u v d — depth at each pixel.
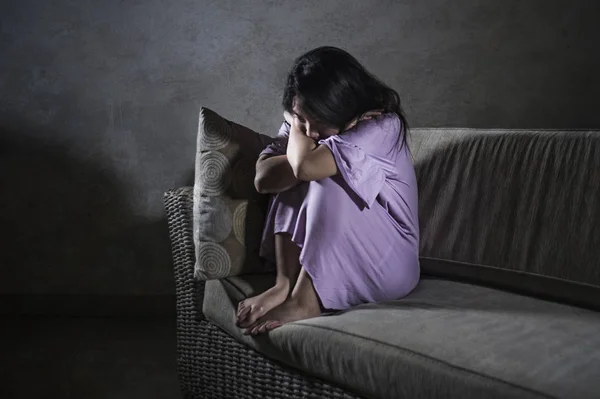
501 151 2.08
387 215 1.90
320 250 1.79
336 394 1.64
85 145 3.11
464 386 1.35
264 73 3.03
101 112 3.08
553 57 2.96
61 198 3.15
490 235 2.02
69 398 2.34
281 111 3.06
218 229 2.00
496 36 2.96
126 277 3.20
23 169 3.13
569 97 2.98
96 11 3.02
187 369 2.21
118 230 3.16
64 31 3.03
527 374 1.31
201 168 2.05
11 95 3.08
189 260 2.16
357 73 1.86
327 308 1.81
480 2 2.95
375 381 1.51
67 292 3.21
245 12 3.00
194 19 3.01
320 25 2.99
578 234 1.83
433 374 1.40
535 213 1.94
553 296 1.84
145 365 2.62
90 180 3.13
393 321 1.63
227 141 2.05
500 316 1.67
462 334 1.53
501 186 2.04
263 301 1.82
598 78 2.96
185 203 2.18
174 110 3.07
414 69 3.00
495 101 3.00
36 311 3.23
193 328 2.17
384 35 2.99
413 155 2.31
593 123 2.98
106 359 2.69
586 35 2.94
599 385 1.25
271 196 2.04
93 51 3.04
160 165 3.11
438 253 2.12
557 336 1.52
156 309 3.21
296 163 1.80
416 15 2.97
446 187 2.17
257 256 2.05
